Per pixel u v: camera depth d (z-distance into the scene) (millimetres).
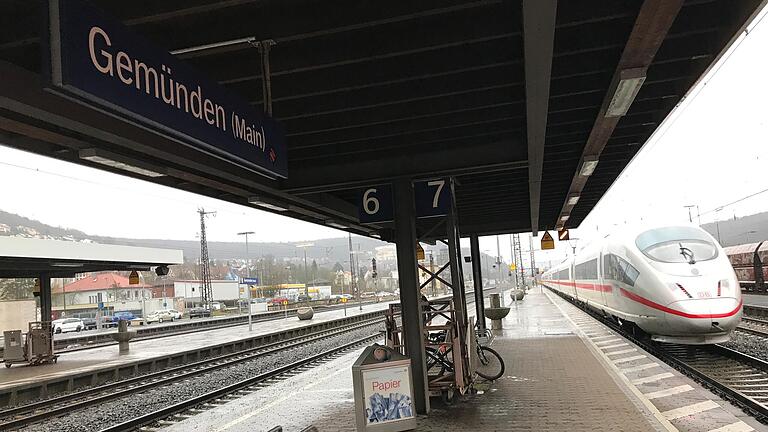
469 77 6391
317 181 9039
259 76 5512
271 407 9781
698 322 12047
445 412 8438
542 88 5438
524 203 16109
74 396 13148
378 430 6898
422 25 5227
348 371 13273
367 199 9562
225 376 15227
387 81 5891
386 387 7000
